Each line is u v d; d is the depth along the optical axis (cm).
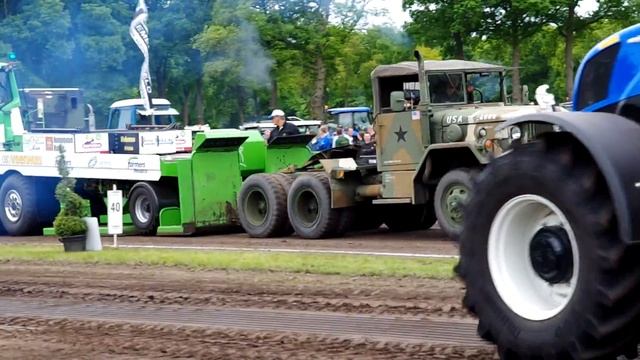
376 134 1548
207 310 921
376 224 1722
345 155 1650
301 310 896
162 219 1762
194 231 1742
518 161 588
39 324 884
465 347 709
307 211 1642
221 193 1769
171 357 728
